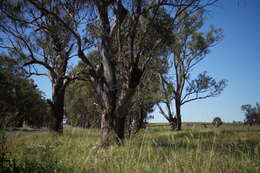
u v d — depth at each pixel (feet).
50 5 32.68
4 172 12.34
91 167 14.16
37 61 42.93
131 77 28.86
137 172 12.89
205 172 13.35
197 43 76.38
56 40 42.96
